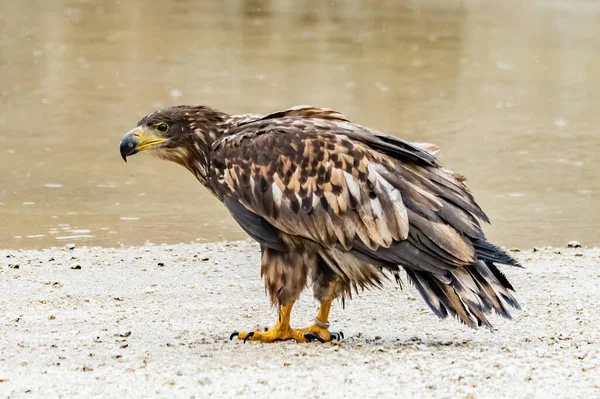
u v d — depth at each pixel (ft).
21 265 47.11
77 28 121.19
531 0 146.00
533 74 99.91
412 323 38.78
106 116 80.23
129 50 107.96
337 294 35.78
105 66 99.50
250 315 39.99
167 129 37.65
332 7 141.18
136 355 33.35
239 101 85.35
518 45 114.52
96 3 141.08
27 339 35.73
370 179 33.96
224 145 36.24
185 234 54.19
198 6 140.36
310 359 32.63
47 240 52.95
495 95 90.48
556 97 90.27
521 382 29.71
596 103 87.97
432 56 107.76
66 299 41.91
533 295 42.37
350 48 111.45
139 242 52.75
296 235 34.91
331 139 34.73
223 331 37.52
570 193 62.95
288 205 34.71
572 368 31.17
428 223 33.40
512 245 53.16
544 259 49.11
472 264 33.35
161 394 28.66
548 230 55.77
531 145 74.08
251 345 35.06
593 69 102.73
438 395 28.53
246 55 106.22
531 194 62.75
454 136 76.54
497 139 75.77
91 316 39.37
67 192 61.67
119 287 43.86
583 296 42.24
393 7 141.28
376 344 35.12
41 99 85.51
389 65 102.58
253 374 30.63
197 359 32.83
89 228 55.01
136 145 37.58
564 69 102.53
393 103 86.43
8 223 55.77
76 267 46.75
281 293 35.63
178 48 109.29
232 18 130.31
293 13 135.33
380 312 40.27
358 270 35.04
